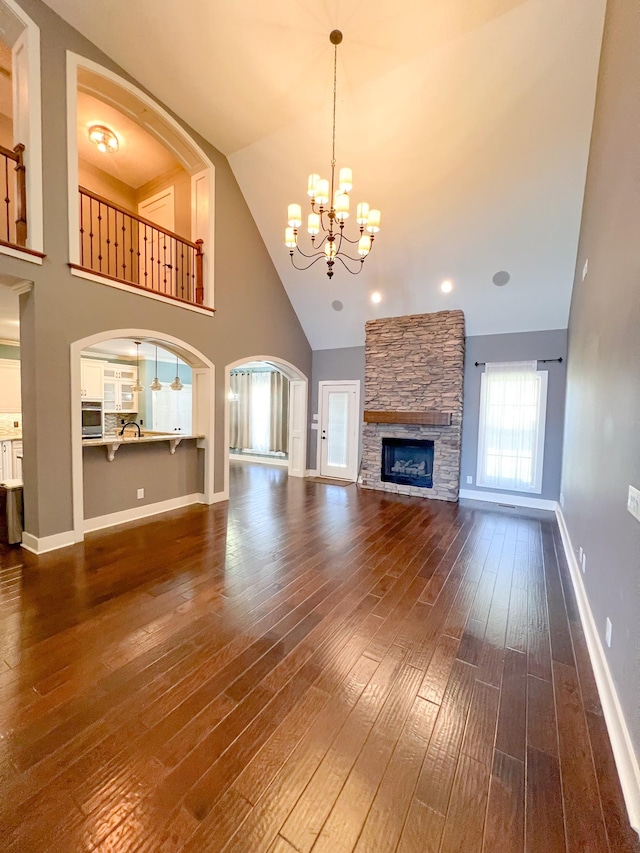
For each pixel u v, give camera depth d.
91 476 3.95
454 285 5.23
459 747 1.50
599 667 1.88
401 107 3.68
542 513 4.94
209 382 4.97
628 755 1.36
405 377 5.91
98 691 1.75
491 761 1.44
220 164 4.87
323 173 4.57
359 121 3.91
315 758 1.44
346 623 2.36
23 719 1.59
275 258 5.92
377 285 5.70
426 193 4.37
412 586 2.88
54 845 1.13
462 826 1.21
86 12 3.16
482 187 4.12
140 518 4.41
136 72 3.68
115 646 2.08
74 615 2.37
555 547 3.73
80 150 5.02
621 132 2.01
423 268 5.20
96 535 3.82
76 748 1.46
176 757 1.43
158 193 5.57
